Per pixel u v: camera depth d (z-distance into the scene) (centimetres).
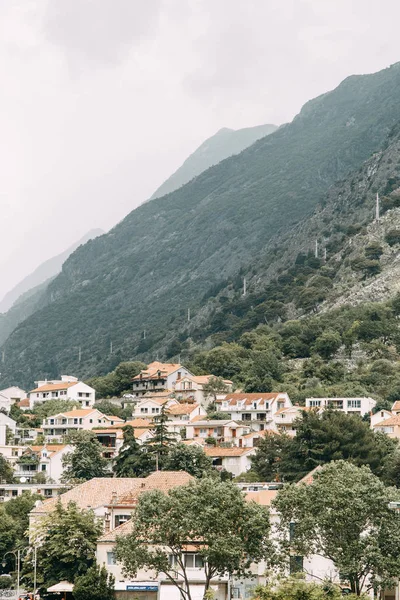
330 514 12850
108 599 14175
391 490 13350
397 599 13400
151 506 13312
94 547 15188
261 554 13262
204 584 13962
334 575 13738
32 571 15538
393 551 12775
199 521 13062
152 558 13200
